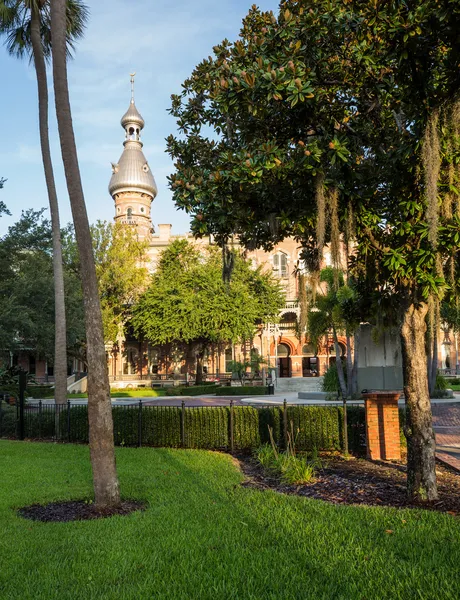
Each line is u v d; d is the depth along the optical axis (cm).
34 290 2431
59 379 1523
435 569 403
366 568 409
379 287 824
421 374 648
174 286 3859
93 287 693
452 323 1797
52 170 1647
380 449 945
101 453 648
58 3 752
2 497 694
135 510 627
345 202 657
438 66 589
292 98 578
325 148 620
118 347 5097
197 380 4216
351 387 2308
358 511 571
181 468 873
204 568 423
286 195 676
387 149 738
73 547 481
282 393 3522
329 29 634
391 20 538
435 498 627
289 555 443
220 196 631
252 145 643
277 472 819
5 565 441
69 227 4028
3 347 2239
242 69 633
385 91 677
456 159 567
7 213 2183
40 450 1141
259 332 4619
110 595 374
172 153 807
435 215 523
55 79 743
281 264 4925
